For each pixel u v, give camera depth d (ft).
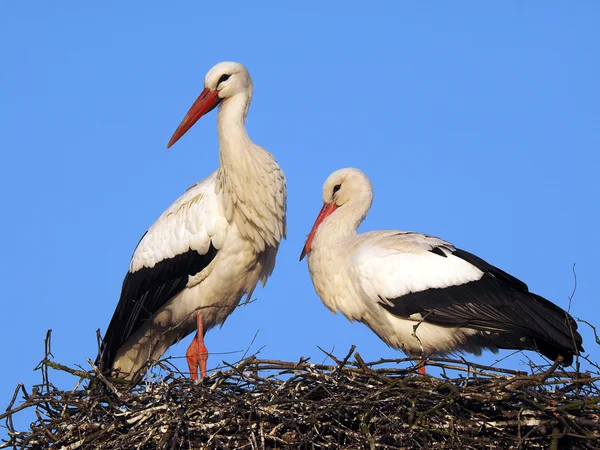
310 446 37.29
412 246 45.85
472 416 37.81
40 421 38.86
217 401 37.35
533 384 37.52
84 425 38.47
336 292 46.85
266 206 45.52
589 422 36.11
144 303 46.47
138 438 37.73
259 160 45.55
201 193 46.24
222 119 46.06
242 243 45.47
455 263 45.16
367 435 36.17
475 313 44.19
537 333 43.16
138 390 39.65
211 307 46.24
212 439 37.24
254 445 36.27
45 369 39.19
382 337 46.62
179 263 45.78
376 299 45.14
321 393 38.52
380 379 38.19
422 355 41.32
